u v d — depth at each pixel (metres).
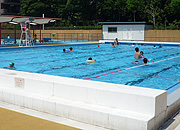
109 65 14.92
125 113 5.04
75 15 56.84
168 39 34.00
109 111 5.16
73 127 5.06
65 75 11.88
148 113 4.96
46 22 29.75
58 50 24.16
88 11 54.81
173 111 5.91
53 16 56.50
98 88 5.56
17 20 26.06
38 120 5.41
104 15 55.34
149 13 47.22
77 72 12.63
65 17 56.78
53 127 5.00
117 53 21.64
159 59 17.83
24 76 6.99
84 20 56.06
